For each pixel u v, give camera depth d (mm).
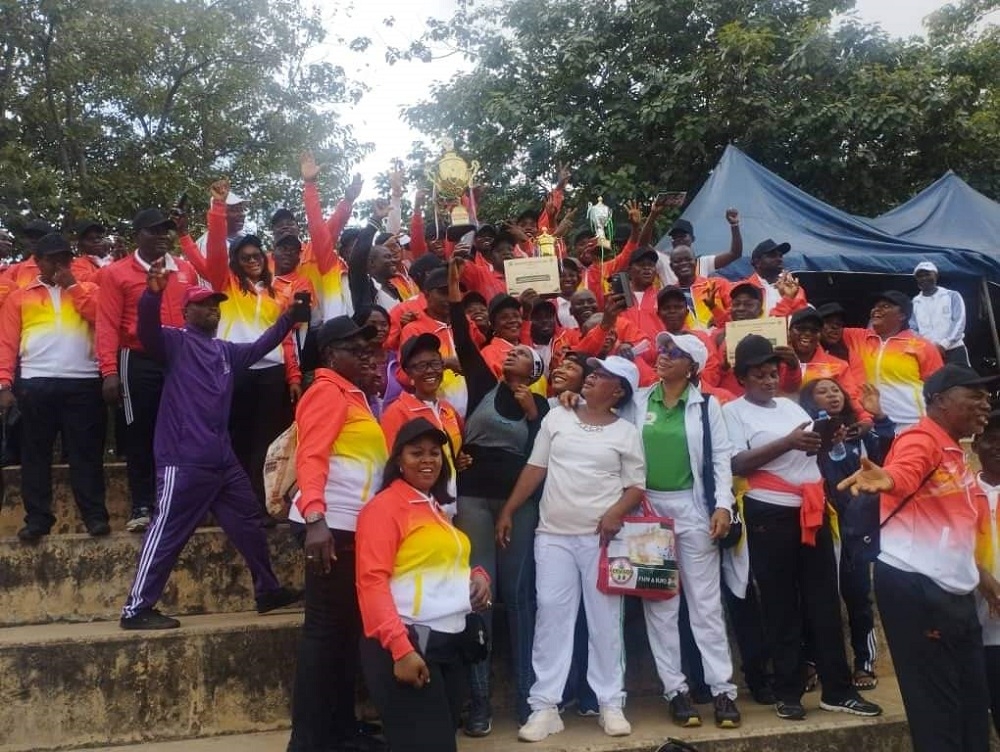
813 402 5879
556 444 5164
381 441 4621
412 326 6098
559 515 5113
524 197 15555
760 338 5637
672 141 14703
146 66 14727
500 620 5512
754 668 5645
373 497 4223
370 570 3949
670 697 5172
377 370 4777
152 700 4953
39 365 5934
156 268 5184
